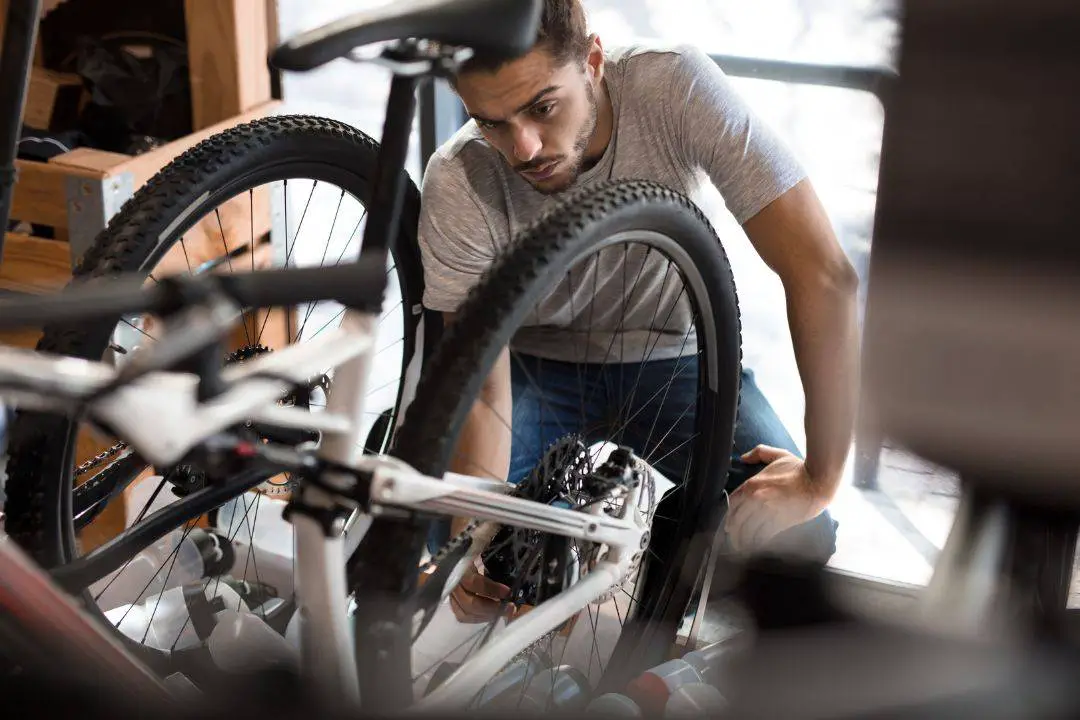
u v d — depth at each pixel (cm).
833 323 142
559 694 123
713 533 146
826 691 84
